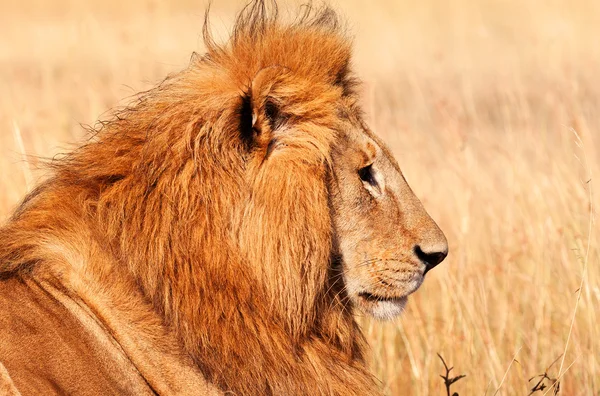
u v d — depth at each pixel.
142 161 7.78
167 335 7.66
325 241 8.10
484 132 24.12
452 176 17.47
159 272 7.62
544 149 17.69
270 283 7.85
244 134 7.86
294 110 8.06
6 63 35.22
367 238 8.51
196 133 7.79
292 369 8.04
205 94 7.95
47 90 25.95
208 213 7.71
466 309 12.29
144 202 7.72
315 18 9.08
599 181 14.84
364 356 9.11
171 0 40.19
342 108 8.55
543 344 12.21
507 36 40.62
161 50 29.56
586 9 45.03
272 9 9.02
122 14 41.19
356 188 8.46
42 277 7.46
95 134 8.38
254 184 7.81
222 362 7.71
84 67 29.92
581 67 31.92
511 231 14.44
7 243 7.58
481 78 33.28
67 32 37.78
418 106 27.84
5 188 12.84
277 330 7.95
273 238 7.84
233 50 8.43
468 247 13.39
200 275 7.67
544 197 14.17
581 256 11.77
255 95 7.74
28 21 44.62
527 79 31.77
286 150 7.98
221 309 7.70
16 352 6.94
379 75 33.09
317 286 8.14
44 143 15.19
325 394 8.27
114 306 7.56
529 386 11.48
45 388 6.88
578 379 11.39
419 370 11.56
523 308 13.09
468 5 48.53
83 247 7.65
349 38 9.13
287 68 8.12
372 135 8.80
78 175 7.98
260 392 7.88
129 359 7.50
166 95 8.12
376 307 8.66
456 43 40.16
